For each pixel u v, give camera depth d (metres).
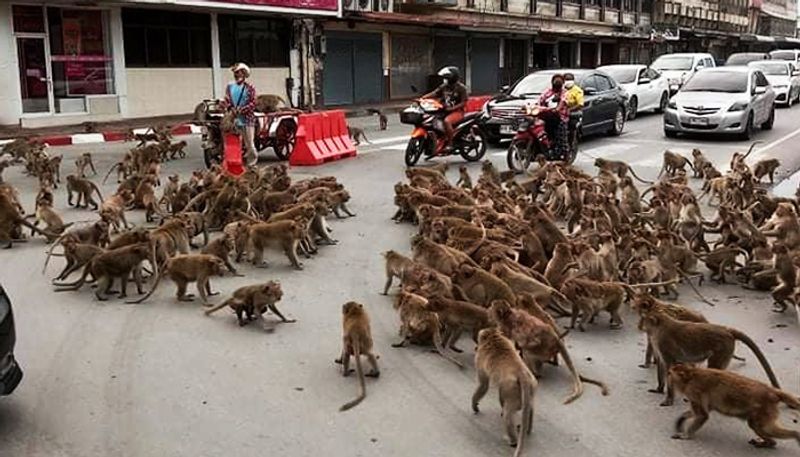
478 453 5.04
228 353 6.67
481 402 5.77
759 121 22.84
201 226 10.15
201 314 7.66
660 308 6.12
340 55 35.19
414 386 6.05
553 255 8.20
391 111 32.94
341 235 10.96
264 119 16.98
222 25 29.42
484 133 17.89
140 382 6.07
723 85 22.44
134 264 8.09
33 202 12.95
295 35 32.41
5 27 22.95
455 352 6.75
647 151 19.41
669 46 69.06
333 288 8.52
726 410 5.03
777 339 7.06
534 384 5.10
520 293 7.00
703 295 8.38
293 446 5.11
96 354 6.62
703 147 20.14
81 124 24.66
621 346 6.91
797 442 5.04
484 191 11.12
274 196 11.05
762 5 95.00
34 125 23.72
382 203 13.16
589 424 5.44
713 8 77.56
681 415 5.46
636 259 8.33
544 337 5.91
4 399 5.75
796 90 34.81
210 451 5.04
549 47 52.28
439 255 7.94
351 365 6.43
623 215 10.61
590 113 20.92
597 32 54.62
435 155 16.66
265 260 9.67
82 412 5.57
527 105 16.80
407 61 39.47
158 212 11.53
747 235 8.95
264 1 28.48
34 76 24.09
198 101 28.84
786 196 13.54
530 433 5.29
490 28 42.00
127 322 7.41
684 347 5.74
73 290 8.37
